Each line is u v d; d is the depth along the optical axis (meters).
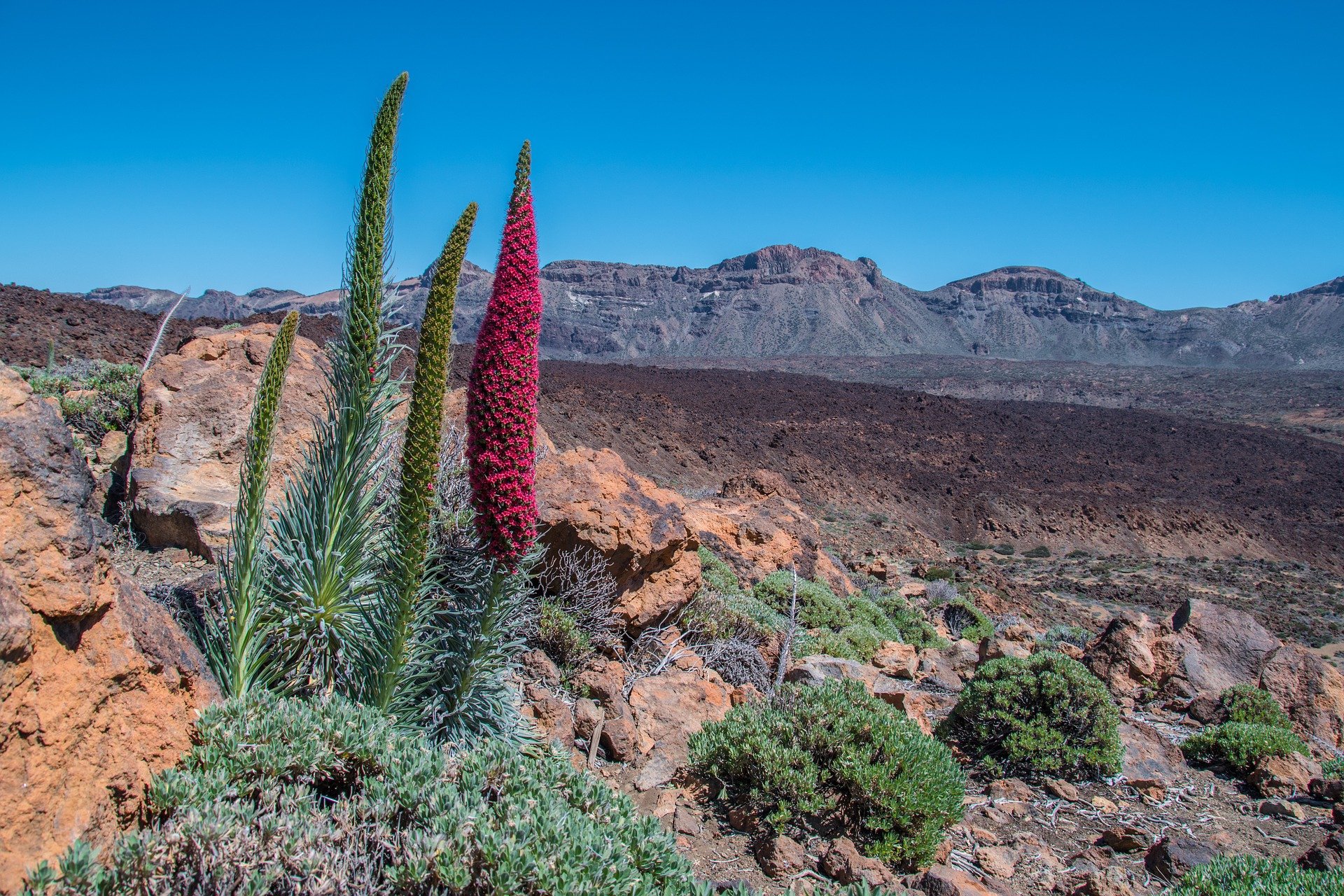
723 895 3.50
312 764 3.17
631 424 48.16
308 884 2.67
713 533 12.85
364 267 3.79
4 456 2.66
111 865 2.50
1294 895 4.38
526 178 3.98
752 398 72.12
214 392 7.15
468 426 4.03
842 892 3.62
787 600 11.12
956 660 10.26
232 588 3.64
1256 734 7.14
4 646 2.46
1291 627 32.22
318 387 7.61
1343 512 62.50
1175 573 43.09
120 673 2.89
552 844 2.86
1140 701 9.49
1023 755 6.48
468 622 4.16
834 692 5.32
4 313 22.59
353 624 3.92
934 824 4.61
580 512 6.43
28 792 2.54
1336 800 6.52
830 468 53.09
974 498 53.75
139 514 6.40
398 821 3.04
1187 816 6.12
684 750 5.58
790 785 4.61
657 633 7.14
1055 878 4.86
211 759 3.05
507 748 3.59
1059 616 24.94
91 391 10.23
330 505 3.85
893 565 24.14
